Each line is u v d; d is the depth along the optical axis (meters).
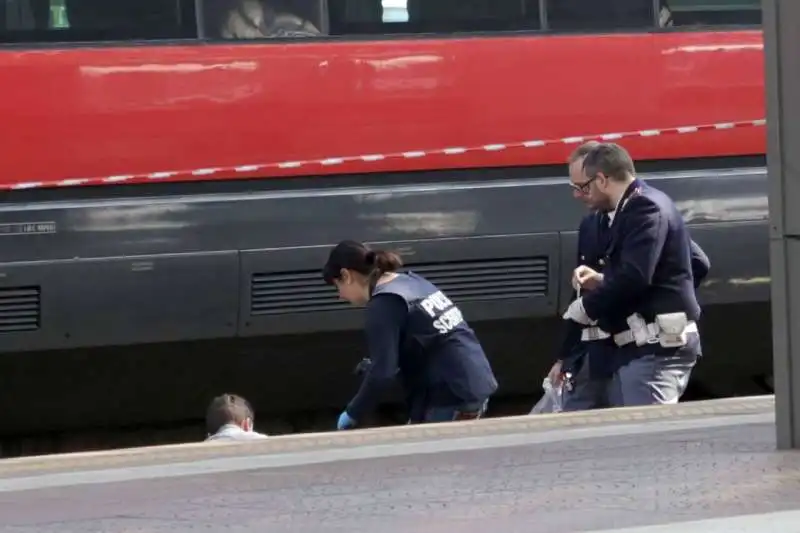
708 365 32.03
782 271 14.02
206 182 27.12
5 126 25.91
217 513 12.38
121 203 26.53
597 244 21.11
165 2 26.75
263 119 27.27
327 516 12.09
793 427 14.32
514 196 28.61
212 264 27.00
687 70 29.56
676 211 20.72
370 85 27.81
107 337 26.59
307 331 27.72
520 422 17.31
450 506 12.30
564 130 28.88
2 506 13.01
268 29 27.27
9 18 25.92
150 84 26.64
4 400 27.42
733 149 30.00
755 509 11.66
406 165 28.03
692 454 14.41
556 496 12.55
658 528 11.01
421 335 21.22
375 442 16.19
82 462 15.58
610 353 21.23
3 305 25.98
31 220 26.02
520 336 30.09
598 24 29.06
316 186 27.73
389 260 21.66
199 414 28.97
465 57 28.28
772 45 13.69
